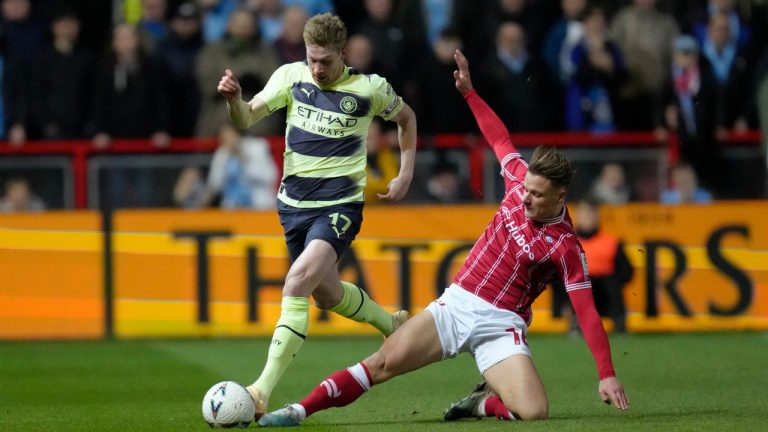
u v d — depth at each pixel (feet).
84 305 127.75
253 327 127.75
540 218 69.10
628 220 127.95
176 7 152.46
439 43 140.77
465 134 141.38
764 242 128.57
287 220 74.79
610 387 66.03
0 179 131.75
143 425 72.64
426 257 128.47
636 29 143.95
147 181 133.18
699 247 128.57
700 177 137.49
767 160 136.87
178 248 127.75
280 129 140.97
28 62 141.49
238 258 127.75
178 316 127.75
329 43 70.85
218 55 140.56
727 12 145.79
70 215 127.75
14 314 127.34
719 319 128.77
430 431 66.13
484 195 133.08
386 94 74.90
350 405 81.92
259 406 68.54
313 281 71.10
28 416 78.59
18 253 127.34
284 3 153.48
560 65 144.56
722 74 145.38
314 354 115.24
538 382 70.03
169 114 142.41
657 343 119.44
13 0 147.43
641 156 135.95
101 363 109.70
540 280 71.10
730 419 70.49
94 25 158.61
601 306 127.54
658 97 142.51
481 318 70.90
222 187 133.69
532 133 142.92
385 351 70.23
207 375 101.30
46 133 140.97
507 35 142.10
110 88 140.46
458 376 98.78
